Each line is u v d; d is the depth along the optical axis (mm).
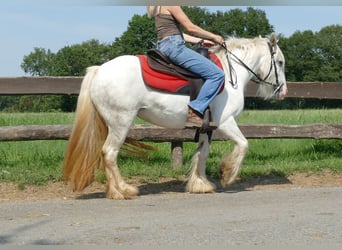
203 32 6809
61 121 11250
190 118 6750
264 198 6727
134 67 6605
